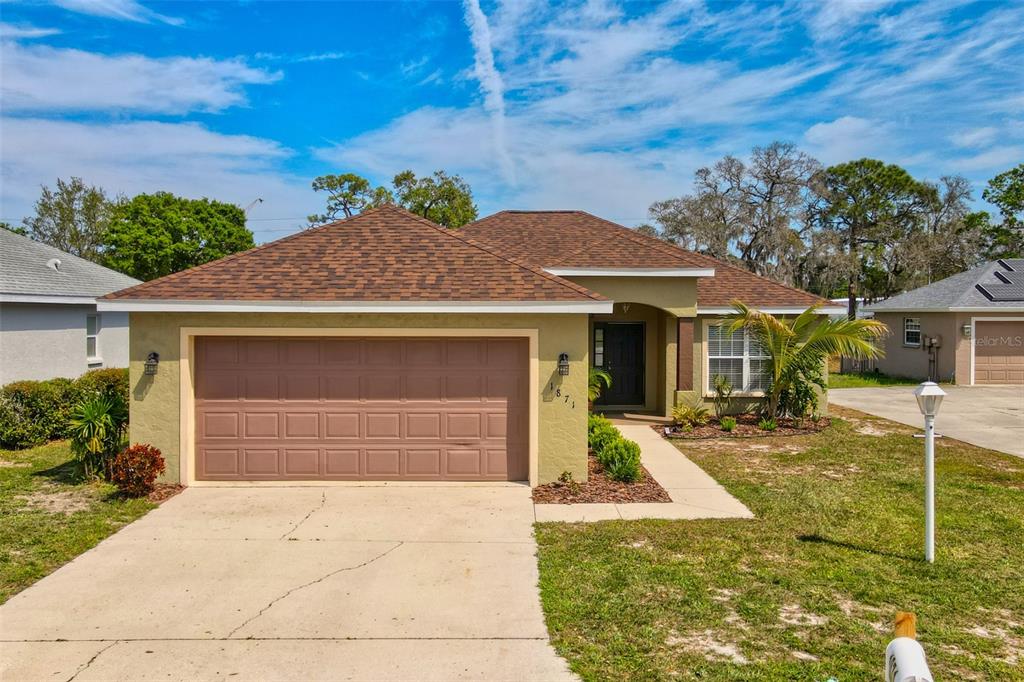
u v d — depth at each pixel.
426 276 9.57
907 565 6.43
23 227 45.28
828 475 10.24
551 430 9.38
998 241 42.72
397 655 4.69
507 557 6.62
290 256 10.02
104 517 7.83
